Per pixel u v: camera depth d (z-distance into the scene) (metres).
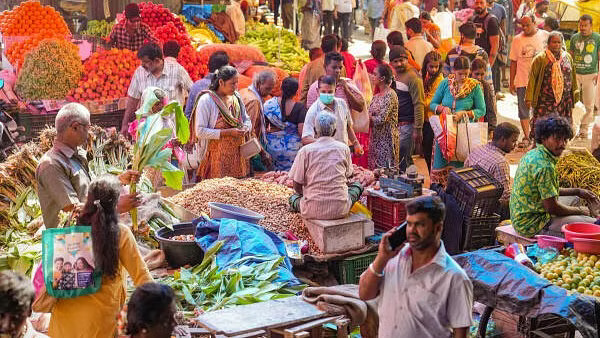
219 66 9.09
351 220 6.91
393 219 7.19
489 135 10.58
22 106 9.51
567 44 13.59
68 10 12.88
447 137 8.68
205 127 7.91
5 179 6.95
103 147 7.86
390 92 9.08
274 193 7.70
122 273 4.47
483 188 6.96
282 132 8.77
